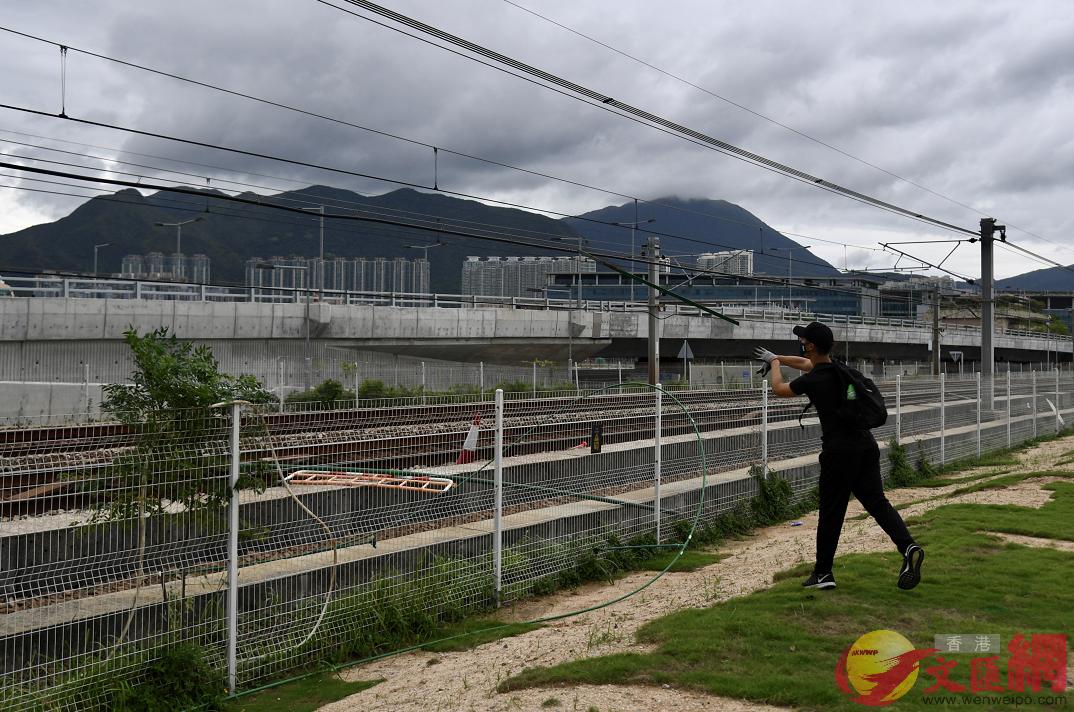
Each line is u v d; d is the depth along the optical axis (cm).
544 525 984
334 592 771
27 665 605
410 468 1079
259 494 703
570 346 4231
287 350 3597
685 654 585
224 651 670
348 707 598
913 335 7094
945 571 766
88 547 631
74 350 2952
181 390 677
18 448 622
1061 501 1193
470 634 787
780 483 1419
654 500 1154
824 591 705
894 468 1814
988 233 3625
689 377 3681
